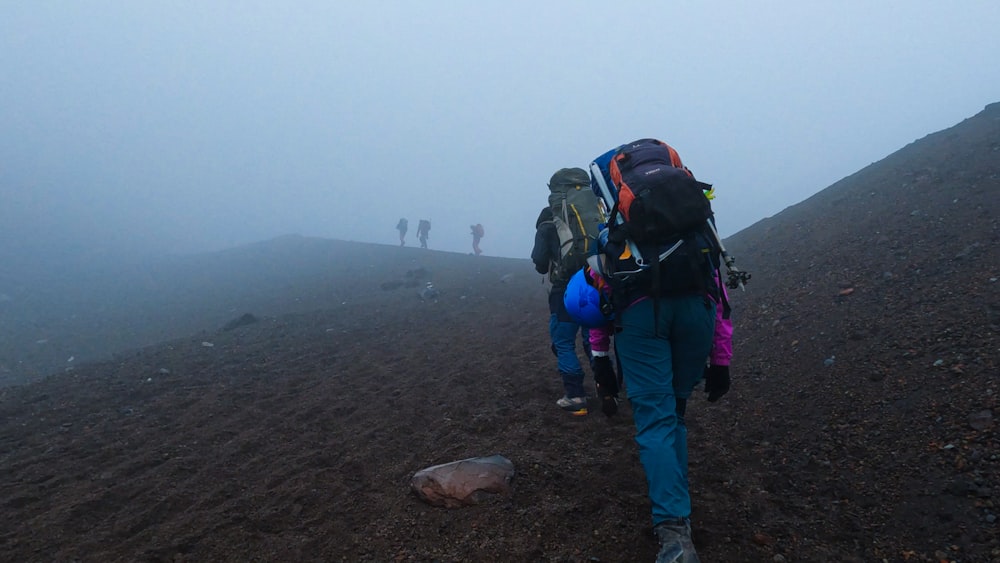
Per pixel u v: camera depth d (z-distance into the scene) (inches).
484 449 139.9
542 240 164.6
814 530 96.0
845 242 244.4
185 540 105.9
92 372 261.7
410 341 301.9
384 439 154.6
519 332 302.8
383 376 227.5
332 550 100.2
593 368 123.0
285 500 120.2
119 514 120.4
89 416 197.9
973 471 95.5
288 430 168.1
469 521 105.8
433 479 115.3
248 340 326.3
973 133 319.0
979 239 183.2
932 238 204.4
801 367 155.9
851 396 131.4
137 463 146.4
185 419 185.5
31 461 154.9
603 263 99.5
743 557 91.0
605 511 106.5
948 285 163.2
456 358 251.1
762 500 107.0
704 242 94.6
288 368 252.8
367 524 108.1
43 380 257.0
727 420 142.9
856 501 100.5
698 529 99.3
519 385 197.8
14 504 127.3
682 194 91.5
